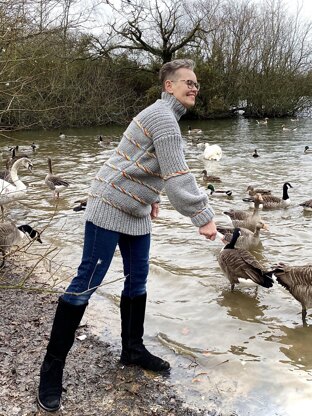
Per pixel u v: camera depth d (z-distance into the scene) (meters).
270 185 7.91
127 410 2.08
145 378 2.34
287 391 2.30
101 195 1.96
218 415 2.09
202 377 2.40
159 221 5.50
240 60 22.88
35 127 16.88
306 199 6.91
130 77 20.66
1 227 3.98
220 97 22.31
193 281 3.74
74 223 5.41
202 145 12.80
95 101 18.78
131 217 2.00
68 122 18.31
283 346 2.79
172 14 19.73
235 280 3.51
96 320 3.02
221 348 2.74
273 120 21.97
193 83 1.94
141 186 1.95
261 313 3.24
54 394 2.05
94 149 12.52
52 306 3.13
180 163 1.86
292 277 3.12
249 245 4.59
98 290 3.52
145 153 1.91
